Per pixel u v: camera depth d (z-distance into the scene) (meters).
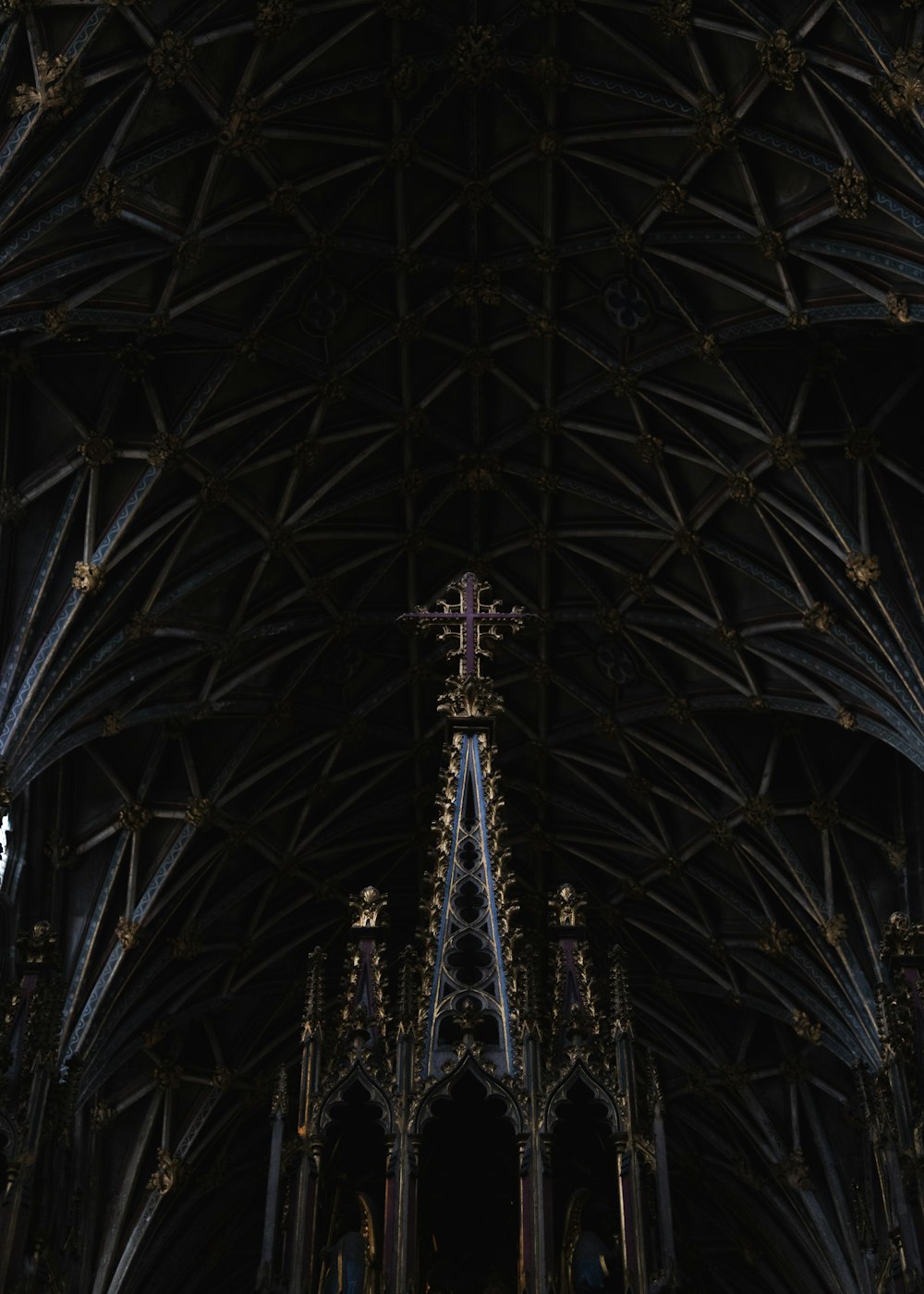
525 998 14.82
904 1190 15.80
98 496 22.95
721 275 22.58
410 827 30.83
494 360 25.33
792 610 24.70
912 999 17.19
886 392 22.73
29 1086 15.49
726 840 28.03
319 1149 13.91
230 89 20.69
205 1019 30.72
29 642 22.38
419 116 22.53
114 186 19.81
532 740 29.39
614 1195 14.17
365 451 25.62
